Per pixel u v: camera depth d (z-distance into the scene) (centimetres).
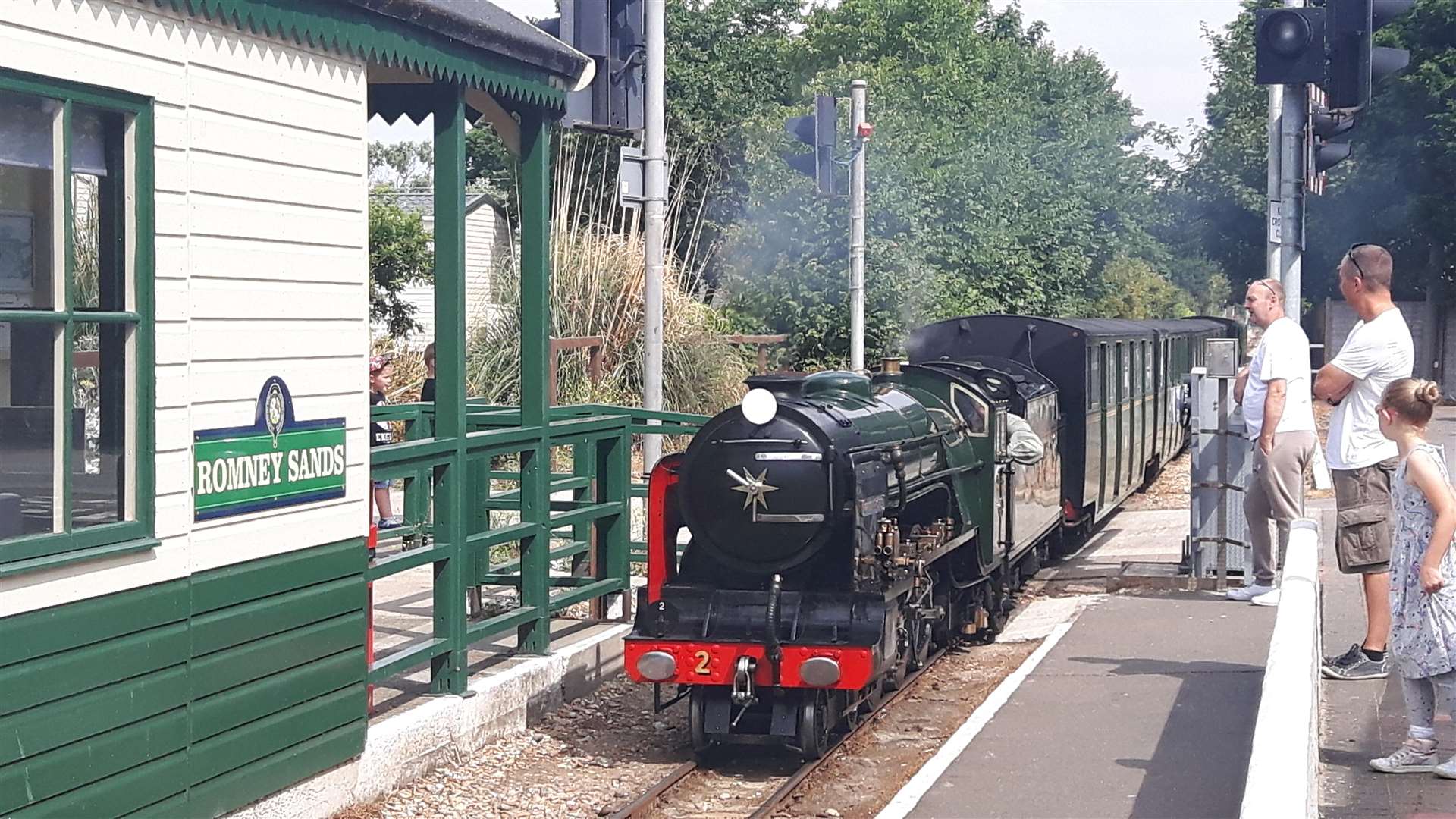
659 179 1107
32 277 543
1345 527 818
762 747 882
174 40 588
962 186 2819
